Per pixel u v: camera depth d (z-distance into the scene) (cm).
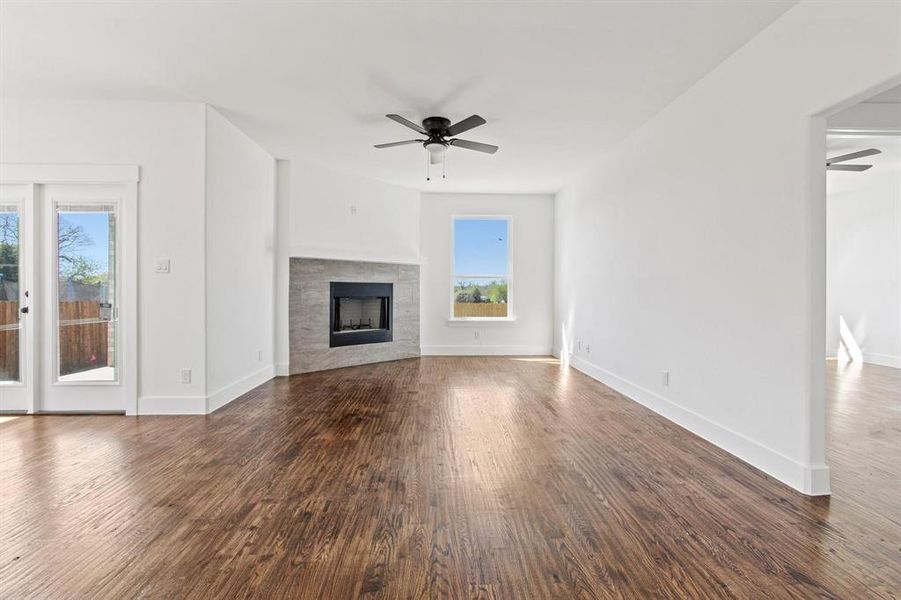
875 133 387
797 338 261
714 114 338
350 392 503
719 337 331
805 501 245
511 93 384
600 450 322
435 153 449
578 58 326
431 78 359
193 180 409
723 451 320
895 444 337
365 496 248
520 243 802
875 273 740
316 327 632
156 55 326
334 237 649
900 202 706
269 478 271
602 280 565
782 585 175
